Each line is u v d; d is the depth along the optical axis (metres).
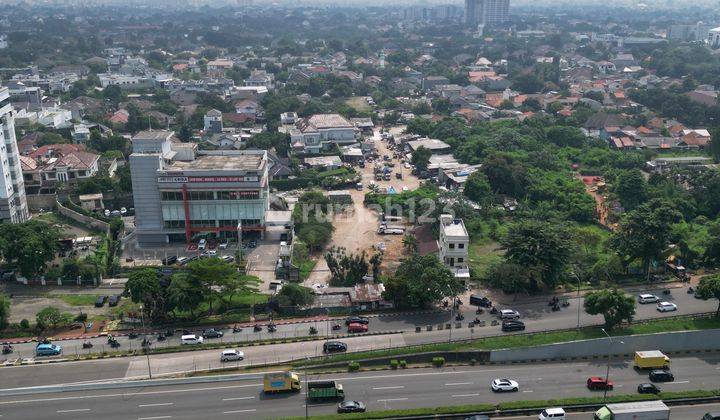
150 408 104.00
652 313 133.00
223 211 171.75
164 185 167.62
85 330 129.00
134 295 129.12
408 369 116.50
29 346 123.31
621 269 151.00
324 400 106.06
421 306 138.38
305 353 120.19
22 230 149.50
